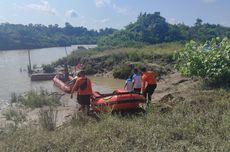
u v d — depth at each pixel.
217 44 16.88
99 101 12.32
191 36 98.12
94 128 8.35
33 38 142.38
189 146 6.91
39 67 42.44
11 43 126.88
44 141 7.67
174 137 7.60
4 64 52.22
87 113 11.92
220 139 7.12
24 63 54.16
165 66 31.33
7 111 16.80
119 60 37.06
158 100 15.34
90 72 36.56
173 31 95.31
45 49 120.69
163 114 9.65
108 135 7.70
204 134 7.66
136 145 7.18
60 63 44.22
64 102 19.33
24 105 18.59
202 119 8.68
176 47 46.12
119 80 31.30
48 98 18.88
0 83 30.88
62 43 153.12
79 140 7.55
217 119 8.69
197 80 19.83
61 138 7.77
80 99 12.73
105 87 27.11
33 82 31.56
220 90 13.70
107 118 9.16
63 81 28.48
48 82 31.50
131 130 7.88
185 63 17.55
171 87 20.34
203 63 16.31
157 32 92.44
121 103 11.93
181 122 8.49
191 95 13.35
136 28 93.19
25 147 7.46
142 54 36.53
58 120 13.45
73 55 45.47
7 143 7.93
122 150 6.90
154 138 7.35
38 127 10.38
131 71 31.61
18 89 26.98
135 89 14.55
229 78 15.79
